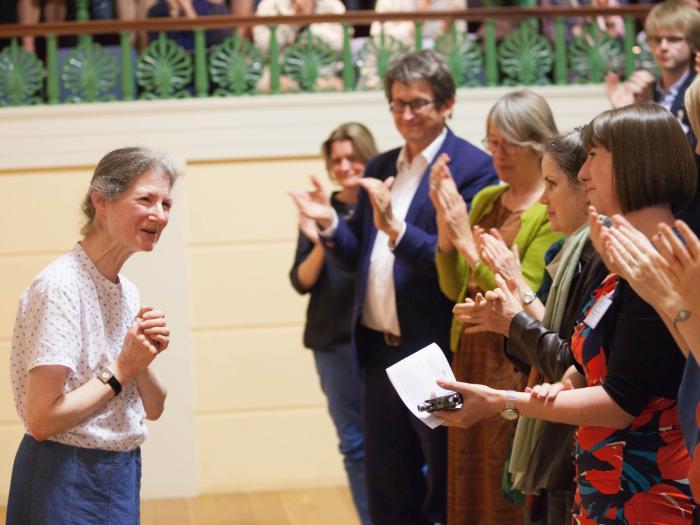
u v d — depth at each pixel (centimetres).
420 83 416
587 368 259
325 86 629
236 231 620
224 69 624
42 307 270
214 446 618
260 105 618
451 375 293
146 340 273
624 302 244
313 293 516
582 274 293
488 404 264
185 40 641
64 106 609
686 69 481
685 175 247
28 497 274
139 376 299
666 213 248
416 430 414
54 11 680
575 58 637
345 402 509
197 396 618
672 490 244
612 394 244
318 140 620
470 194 415
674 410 246
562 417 252
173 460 611
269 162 622
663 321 236
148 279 611
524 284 329
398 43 625
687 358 226
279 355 623
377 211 395
